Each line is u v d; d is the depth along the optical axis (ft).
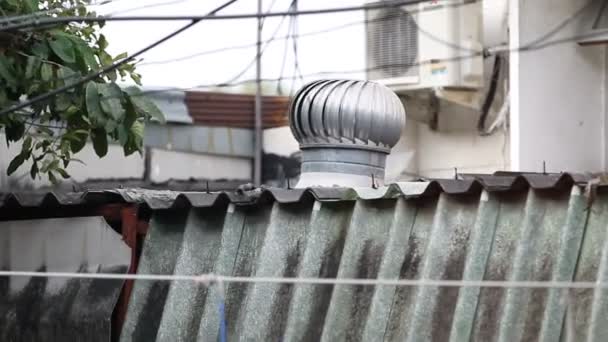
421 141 49.80
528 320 21.67
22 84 28.30
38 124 33.83
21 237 30.99
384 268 23.94
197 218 27.86
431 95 47.83
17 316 30.42
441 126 48.88
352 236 24.52
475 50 46.52
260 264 25.86
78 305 29.04
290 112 31.48
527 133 44.47
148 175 52.39
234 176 55.88
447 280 22.98
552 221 21.91
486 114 47.16
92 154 49.80
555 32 40.75
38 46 28.60
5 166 44.55
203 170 54.70
